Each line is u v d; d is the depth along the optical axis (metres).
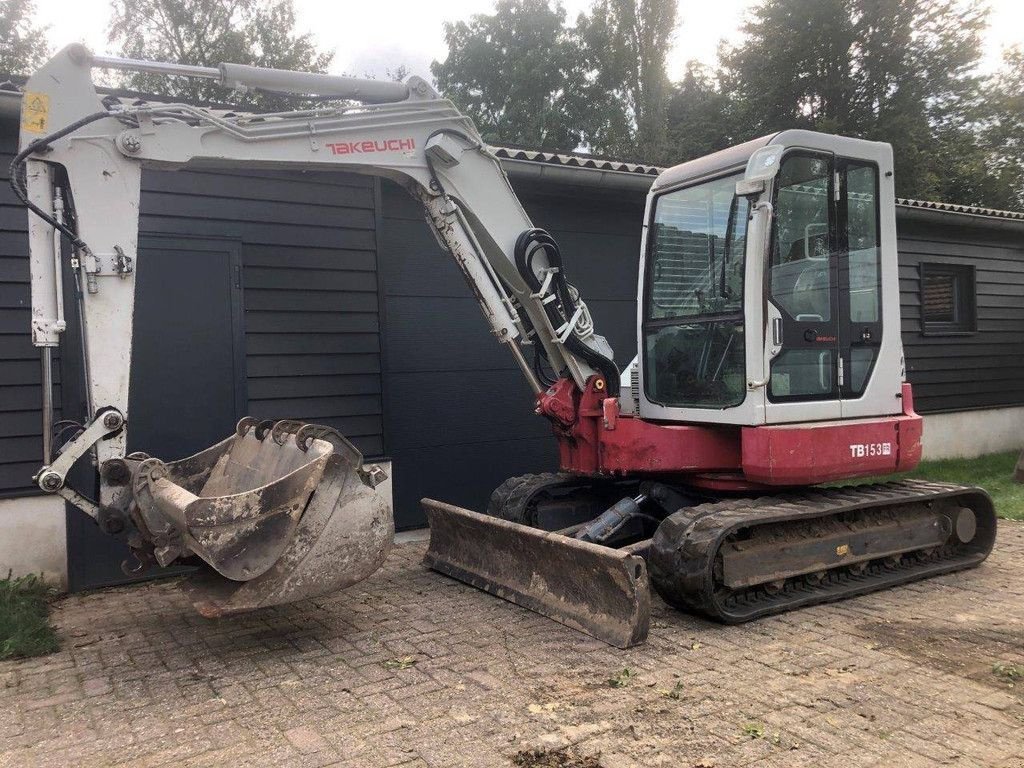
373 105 4.87
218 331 5.92
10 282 5.25
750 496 5.12
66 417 5.35
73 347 5.36
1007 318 11.52
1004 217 10.70
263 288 6.10
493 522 5.00
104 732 3.31
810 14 25.48
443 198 5.04
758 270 4.62
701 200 5.11
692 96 30.47
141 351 5.64
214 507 3.85
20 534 5.29
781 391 4.77
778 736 3.14
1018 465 8.77
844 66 25.95
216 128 4.36
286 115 4.57
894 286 5.32
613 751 3.04
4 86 5.12
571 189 7.47
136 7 27.36
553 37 31.78
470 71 32.50
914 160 23.80
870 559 5.11
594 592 4.41
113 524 4.10
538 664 3.94
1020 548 6.24
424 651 4.15
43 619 4.75
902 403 5.33
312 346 6.30
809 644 4.17
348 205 6.43
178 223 5.78
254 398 6.07
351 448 4.52
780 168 4.78
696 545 4.33
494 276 5.21
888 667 3.84
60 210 4.02
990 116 25.69
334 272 6.39
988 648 4.10
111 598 5.29
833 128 24.41
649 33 29.75
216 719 3.40
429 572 5.71
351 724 3.32
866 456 4.92
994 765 2.91
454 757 3.02
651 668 3.86
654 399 5.40
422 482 7.05
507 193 5.29
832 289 5.01
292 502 4.02
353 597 5.14
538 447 7.62
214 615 3.89
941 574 5.47
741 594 4.67
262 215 6.09
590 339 5.49
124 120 4.12
